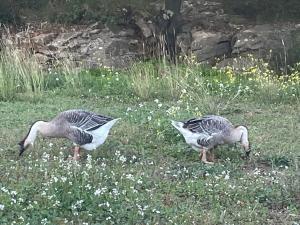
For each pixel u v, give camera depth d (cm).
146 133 1280
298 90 1720
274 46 2292
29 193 895
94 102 1652
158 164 1100
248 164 1123
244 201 935
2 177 973
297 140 1291
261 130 1365
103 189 898
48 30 2506
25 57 1908
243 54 2320
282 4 2539
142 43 2452
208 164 1098
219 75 1944
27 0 2658
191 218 860
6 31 2478
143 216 853
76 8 2569
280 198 939
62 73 1944
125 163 1099
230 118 1480
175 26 2411
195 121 1129
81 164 1055
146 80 1748
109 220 836
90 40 2428
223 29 2483
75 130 1098
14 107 1545
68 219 835
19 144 1123
